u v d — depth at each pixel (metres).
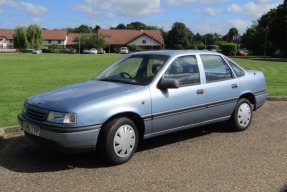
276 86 15.28
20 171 5.50
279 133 7.69
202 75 7.02
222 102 7.29
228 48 80.81
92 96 5.78
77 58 50.31
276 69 27.42
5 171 5.50
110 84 6.40
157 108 6.18
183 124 6.68
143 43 115.94
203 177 5.28
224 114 7.43
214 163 5.85
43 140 5.60
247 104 7.89
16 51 108.75
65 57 54.38
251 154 6.30
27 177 5.27
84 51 99.50
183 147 6.70
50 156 6.17
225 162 5.89
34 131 5.68
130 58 7.18
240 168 5.63
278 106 10.75
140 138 6.20
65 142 5.36
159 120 6.23
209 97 7.02
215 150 6.52
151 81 6.27
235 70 7.81
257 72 8.42
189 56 6.99
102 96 5.76
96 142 5.55
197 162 5.89
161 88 6.26
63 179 5.20
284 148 6.64
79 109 5.40
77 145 5.41
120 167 5.67
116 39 116.50
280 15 74.88
